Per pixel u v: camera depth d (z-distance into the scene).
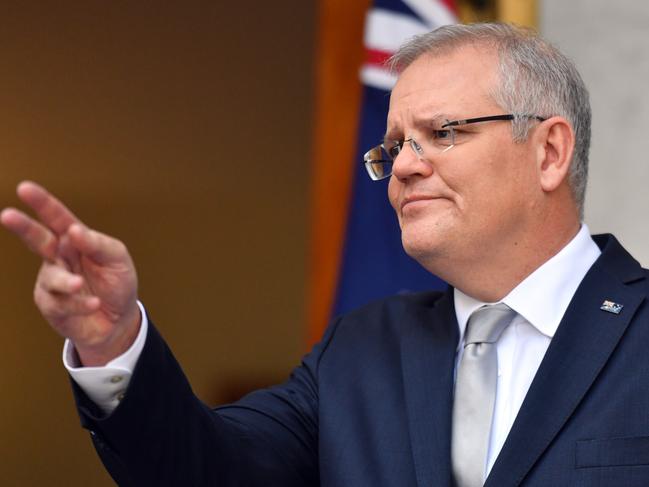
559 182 5.78
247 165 14.34
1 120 13.66
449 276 5.80
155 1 14.09
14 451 13.71
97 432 4.98
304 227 14.25
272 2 14.27
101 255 4.51
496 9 11.80
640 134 11.98
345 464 5.59
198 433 5.24
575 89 5.96
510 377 5.57
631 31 12.07
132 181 14.12
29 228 4.32
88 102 13.95
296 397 6.10
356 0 11.51
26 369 13.79
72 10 13.86
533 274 5.72
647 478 5.02
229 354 14.33
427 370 5.71
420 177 5.72
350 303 11.36
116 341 4.88
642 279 5.70
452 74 5.78
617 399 5.22
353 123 11.44
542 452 5.16
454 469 5.37
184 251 14.29
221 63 14.29
